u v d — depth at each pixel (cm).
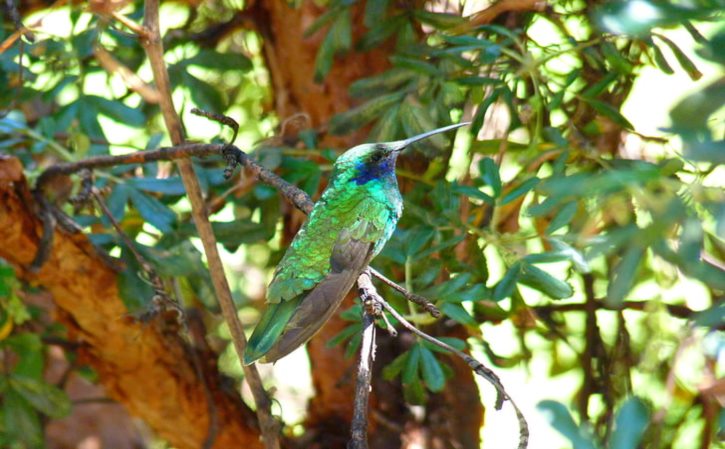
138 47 1020
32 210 844
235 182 977
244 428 1008
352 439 551
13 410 971
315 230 725
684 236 497
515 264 752
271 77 1084
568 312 996
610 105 890
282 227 1044
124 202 898
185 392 971
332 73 993
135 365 948
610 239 467
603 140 919
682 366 928
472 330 951
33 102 1153
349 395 1013
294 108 1029
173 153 737
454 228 809
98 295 893
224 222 916
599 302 956
